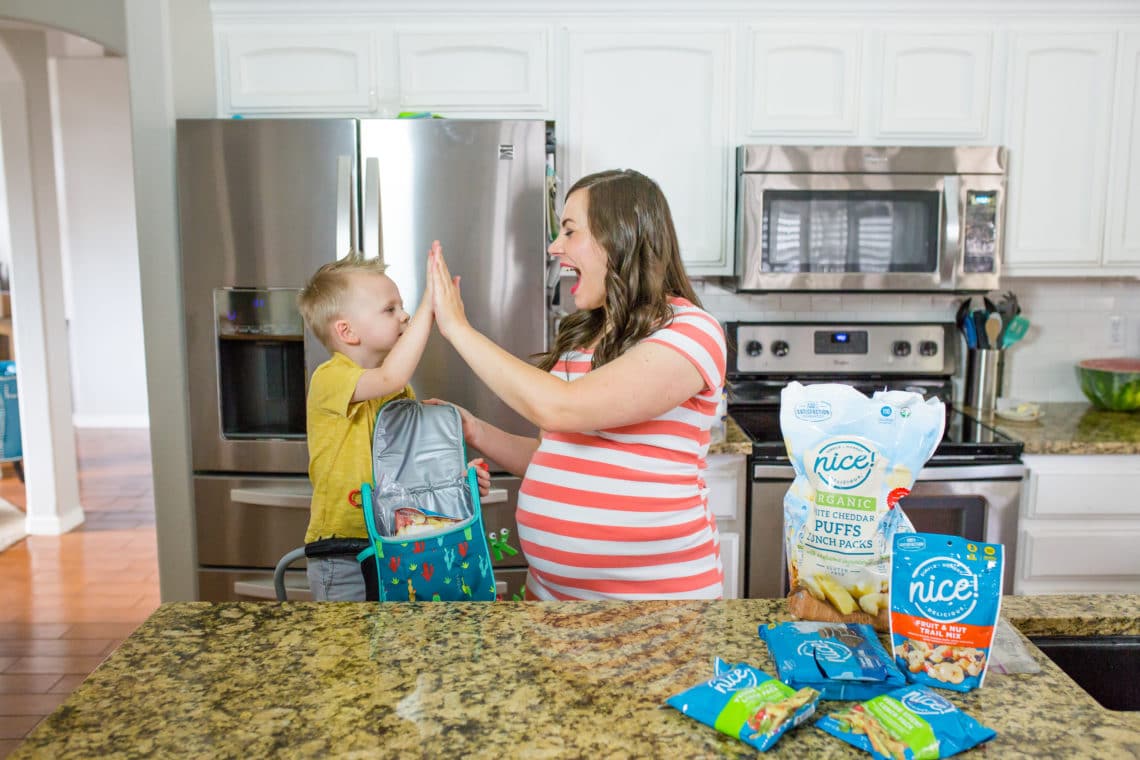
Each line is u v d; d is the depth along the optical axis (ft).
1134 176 9.37
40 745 2.79
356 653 3.41
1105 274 9.53
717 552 4.99
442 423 4.89
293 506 8.59
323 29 9.12
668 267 4.81
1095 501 8.57
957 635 3.13
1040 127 9.29
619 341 4.59
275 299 8.49
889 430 3.43
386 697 3.07
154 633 3.58
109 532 14.67
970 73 9.20
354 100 9.19
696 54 9.18
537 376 4.38
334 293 5.54
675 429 4.65
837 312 10.48
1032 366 10.62
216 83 9.25
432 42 9.10
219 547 8.86
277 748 2.77
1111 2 9.04
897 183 9.05
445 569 4.62
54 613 11.44
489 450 5.49
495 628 3.63
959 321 10.16
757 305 10.48
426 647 3.46
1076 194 9.41
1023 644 3.50
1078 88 9.23
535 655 3.39
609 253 4.57
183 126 8.25
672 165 9.34
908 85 9.24
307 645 3.48
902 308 10.46
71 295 22.27
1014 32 9.13
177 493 8.86
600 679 3.20
